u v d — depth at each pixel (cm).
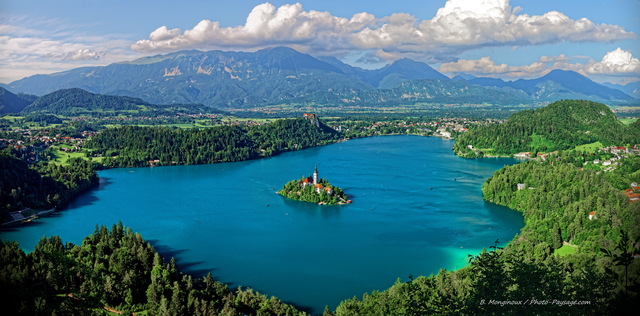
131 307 15612
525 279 8875
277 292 17925
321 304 16925
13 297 14475
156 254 18350
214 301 15638
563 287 8450
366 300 14975
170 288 16150
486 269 9331
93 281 16188
